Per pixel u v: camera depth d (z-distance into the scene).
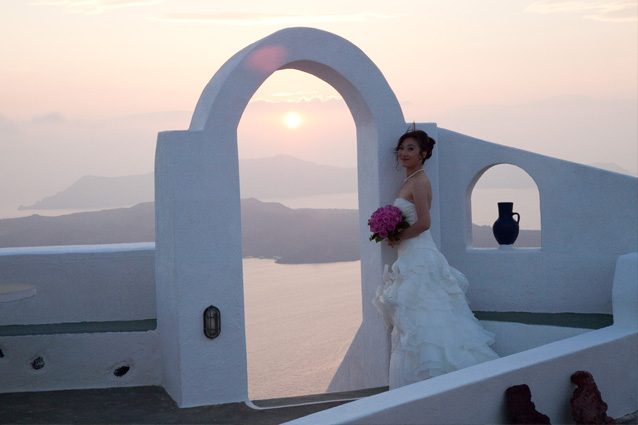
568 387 3.49
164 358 4.83
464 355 4.55
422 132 4.91
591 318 5.25
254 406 4.40
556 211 5.55
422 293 4.61
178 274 4.34
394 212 4.65
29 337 4.86
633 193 5.25
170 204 4.37
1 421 4.11
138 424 4.03
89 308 5.52
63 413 4.28
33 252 5.49
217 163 4.43
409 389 2.94
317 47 4.85
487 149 5.76
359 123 5.41
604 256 5.38
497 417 3.13
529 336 5.11
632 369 3.93
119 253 5.57
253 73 4.52
